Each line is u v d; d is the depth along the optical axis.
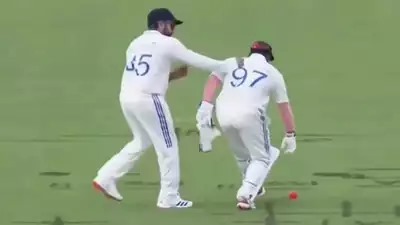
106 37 47.28
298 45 45.94
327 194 26.17
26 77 42.06
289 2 51.53
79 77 41.91
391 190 26.53
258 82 23.83
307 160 29.98
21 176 28.64
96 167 29.58
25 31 48.47
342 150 31.11
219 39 47.06
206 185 27.47
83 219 24.09
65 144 32.34
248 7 50.97
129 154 24.70
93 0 52.28
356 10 50.22
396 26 47.94
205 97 24.44
